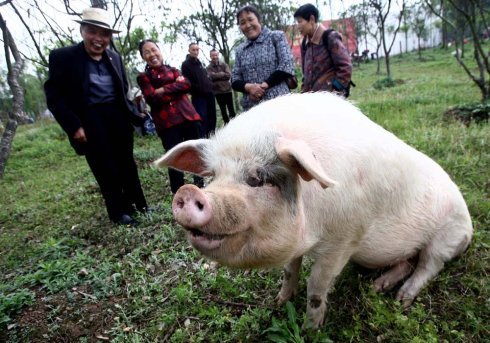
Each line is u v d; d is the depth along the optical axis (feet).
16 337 8.52
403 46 147.54
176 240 11.64
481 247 8.84
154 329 8.11
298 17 12.98
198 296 8.87
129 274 10.32
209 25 39.91
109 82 12.55
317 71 13.12
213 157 5.57
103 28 11.59
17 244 13.84
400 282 8.56
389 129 18.93
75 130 11.88
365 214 6.61
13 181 24.70
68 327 8.65
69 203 17.39
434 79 42.65
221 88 28.78
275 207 5.21
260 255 5.28
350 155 6.15
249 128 5.57
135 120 13.48
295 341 6.82
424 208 7.55
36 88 97.55
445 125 18.81
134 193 14.12
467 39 101.81
